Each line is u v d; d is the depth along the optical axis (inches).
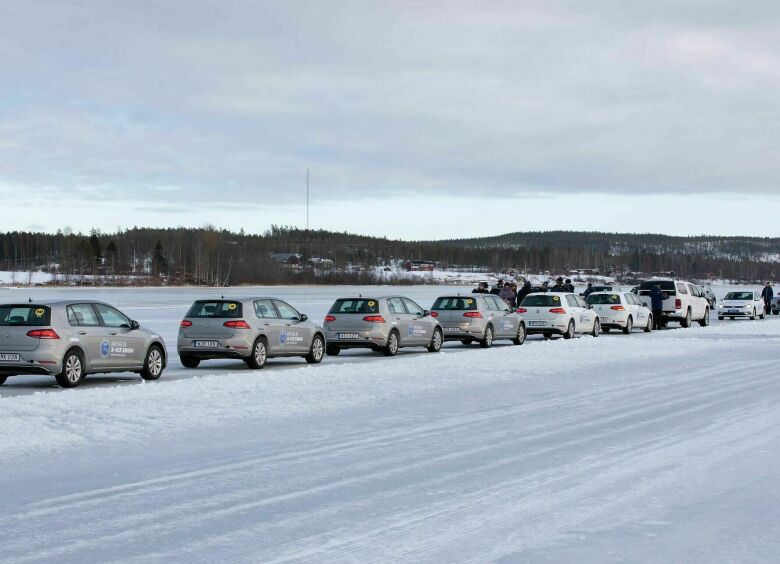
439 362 789.9
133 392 560.1
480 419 474.9
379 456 369.7
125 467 348.8
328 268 6712.6
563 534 249.9
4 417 458.3
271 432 432.1
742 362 837.8
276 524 261.9
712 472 333.7
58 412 478.3
